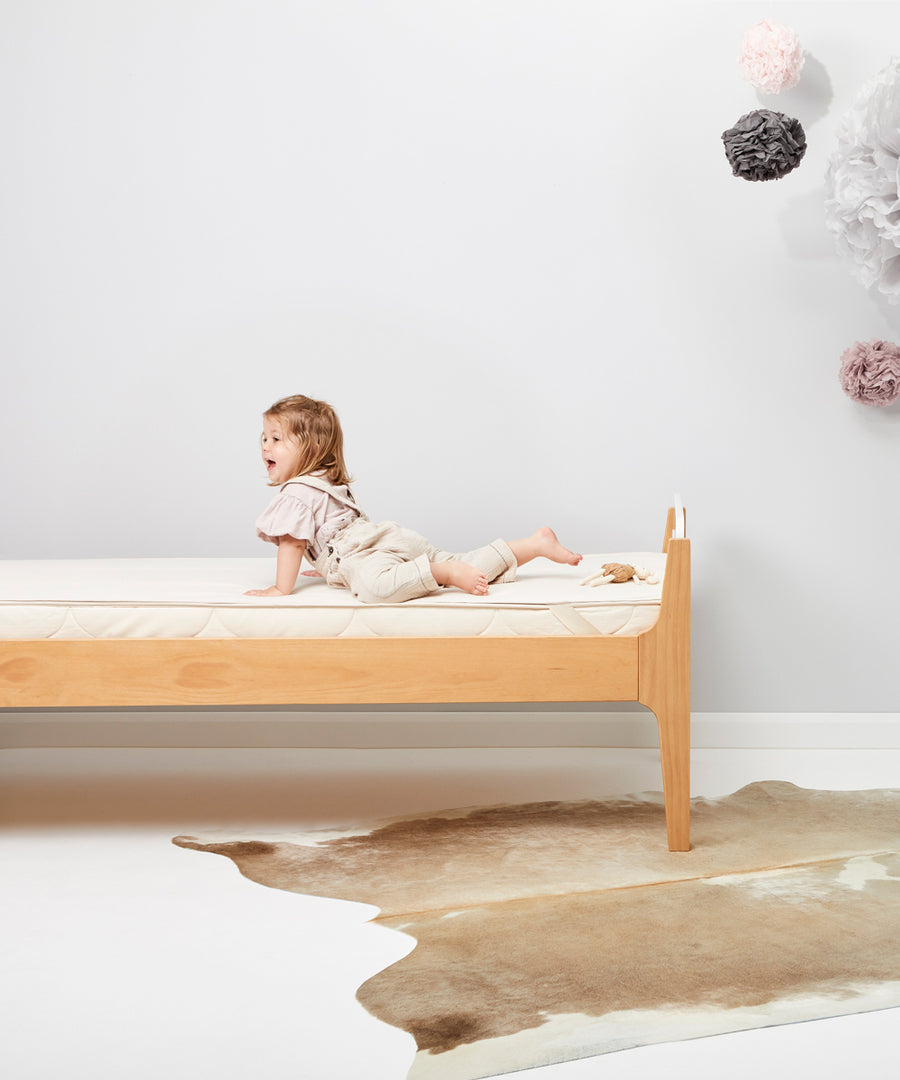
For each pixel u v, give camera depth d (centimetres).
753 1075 111
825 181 240
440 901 161
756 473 261
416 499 266
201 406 266
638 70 257
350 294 264
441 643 181
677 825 184
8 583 189
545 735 265
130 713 269
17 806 219
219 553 268
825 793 221
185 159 263
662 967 136
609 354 262
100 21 262
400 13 260
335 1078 111
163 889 168
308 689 181
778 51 241
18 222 265
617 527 264
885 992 129
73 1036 120
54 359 267
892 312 256
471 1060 114
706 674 265
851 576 262
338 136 262
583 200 260
